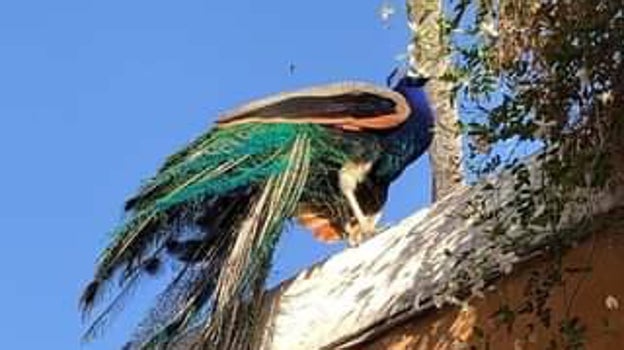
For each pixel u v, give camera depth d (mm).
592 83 8945
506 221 9680
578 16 8930
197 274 11555
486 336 9875
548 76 9102
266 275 11359
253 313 11414
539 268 9562
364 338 10836
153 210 11555
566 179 8984
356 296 11094
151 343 11469
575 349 9047
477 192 10227
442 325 10281
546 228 9406
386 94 11906
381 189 12047
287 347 11352
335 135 11727
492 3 9430
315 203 11891
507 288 9820
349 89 11859
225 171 11531
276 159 11555
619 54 8898
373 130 11773
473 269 9977
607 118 8938
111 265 11609
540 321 9492
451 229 10469
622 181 9102
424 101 11969
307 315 11391
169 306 11523
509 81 9320
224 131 11758
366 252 11305
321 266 11617
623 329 9227
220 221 11609
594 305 9375
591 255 9422
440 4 10383
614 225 9250
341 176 11750
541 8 9109
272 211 11328
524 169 9406
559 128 9078
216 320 11148
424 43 10414
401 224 11125
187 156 11727
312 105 11797
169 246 11656
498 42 9375
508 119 9312
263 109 11805
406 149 11859
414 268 10664
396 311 10625
